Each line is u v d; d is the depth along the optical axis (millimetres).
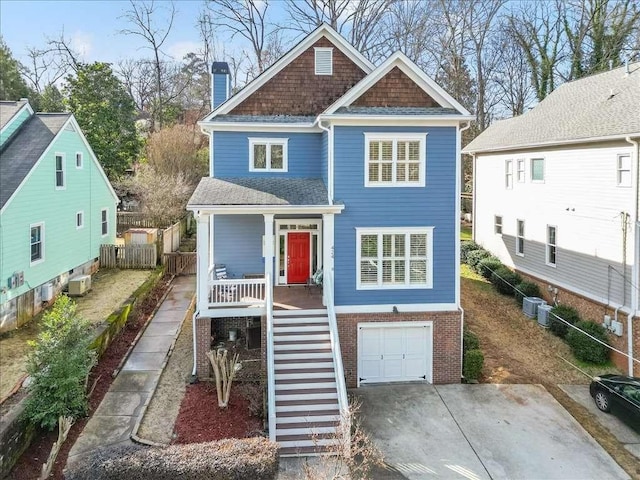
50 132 21000
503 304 22484
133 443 11141
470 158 42719
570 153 19828
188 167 37969
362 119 14742
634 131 15742
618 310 16797
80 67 40094
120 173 37750
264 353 14617
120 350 16250
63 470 9867
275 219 17625
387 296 15352
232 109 17984
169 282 25219
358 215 15172
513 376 15758
